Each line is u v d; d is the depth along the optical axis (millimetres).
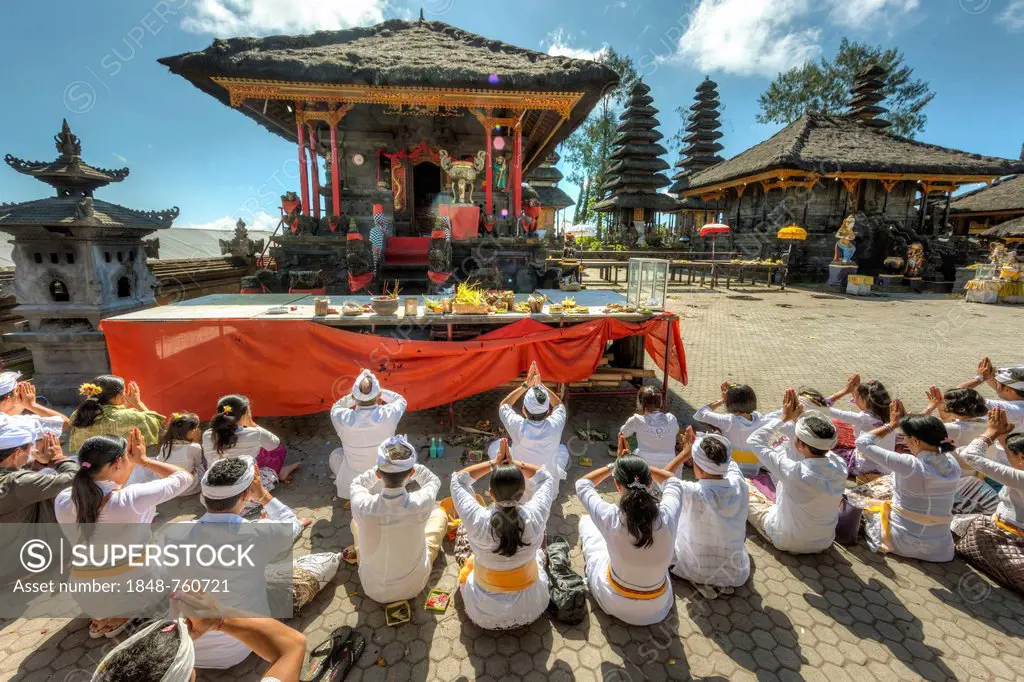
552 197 41875
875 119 32281
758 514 4141
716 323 13703
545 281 10781
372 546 3158
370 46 11898
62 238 6672
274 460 5000
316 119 11305
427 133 13523
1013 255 18781
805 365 9453
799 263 24984
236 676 2770
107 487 2906
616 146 38688
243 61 9719
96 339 6816
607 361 7898
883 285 22812
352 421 4293
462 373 6188
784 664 2891
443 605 3326
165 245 18703
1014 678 2785
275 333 6020
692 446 3541
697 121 42375
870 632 3131
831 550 3965
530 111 13914
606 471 3467
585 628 3164
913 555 3803
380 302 6312
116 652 1418
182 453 4543
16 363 7816
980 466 3654
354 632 3043
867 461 4867
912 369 9133
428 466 5430
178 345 5945
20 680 2748
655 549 2879
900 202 26484
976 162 24453
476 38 13078
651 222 37969
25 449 3527
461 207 10820
